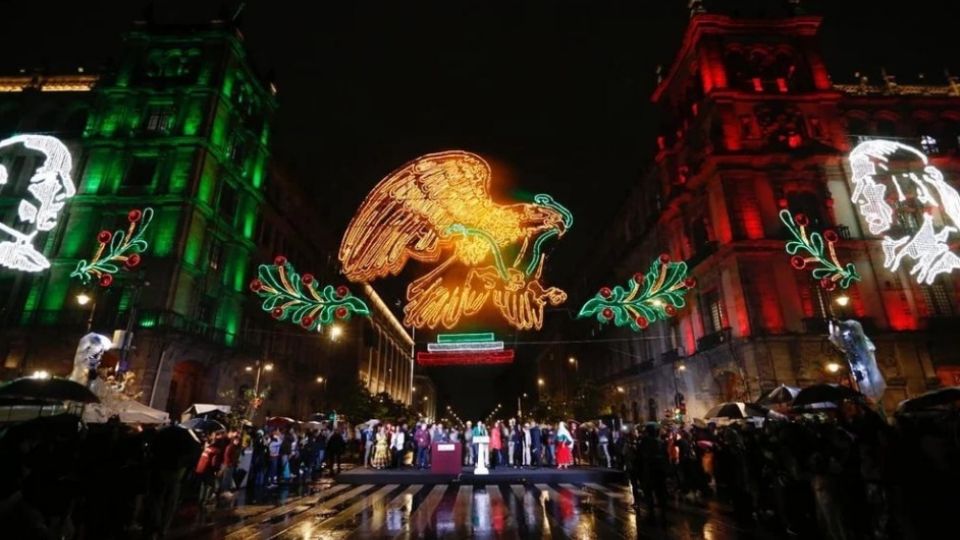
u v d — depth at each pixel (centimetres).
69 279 2911
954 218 2892
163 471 847
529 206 1772
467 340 1855
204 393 3133
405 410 5906
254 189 3756
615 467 2103
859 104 3294
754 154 3002
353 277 1634
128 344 2103
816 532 864
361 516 1121
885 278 2820
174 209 3036
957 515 621
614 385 4644
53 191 2972
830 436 768
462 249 1723
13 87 3650
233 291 3488
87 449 804
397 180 1708
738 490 1066
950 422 723
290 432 2005
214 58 3522
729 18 3400
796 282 2772
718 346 2911
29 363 2747
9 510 611
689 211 3475
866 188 2928
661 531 930
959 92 3441
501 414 14338
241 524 1033
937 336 2708
